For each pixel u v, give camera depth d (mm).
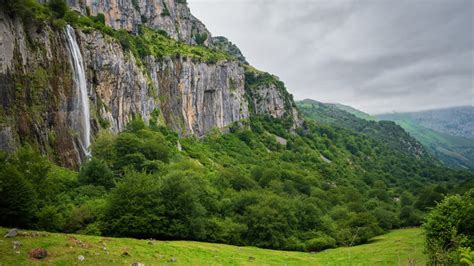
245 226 73438
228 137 180625
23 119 66375
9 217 46938
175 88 151000
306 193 127062
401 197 145250
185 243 57844
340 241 84062
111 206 58344
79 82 85250
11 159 54906
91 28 96875
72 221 55875
